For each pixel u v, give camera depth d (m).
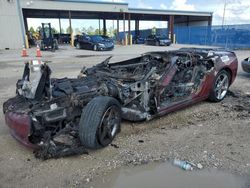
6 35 24.36
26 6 25.16
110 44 21.62
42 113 3.30
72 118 3.62
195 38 33.44
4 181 2.93
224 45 28.52
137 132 4.20
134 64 5.32
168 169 3.16
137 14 35.62
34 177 3.01
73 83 4.20
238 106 5.46
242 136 3.99
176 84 4.88
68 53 19.11
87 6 29.45
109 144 3.75
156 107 4.35
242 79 8.32
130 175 3.05
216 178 2.96
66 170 3.14
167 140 3.89
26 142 3.38
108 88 4.10
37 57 16.20
